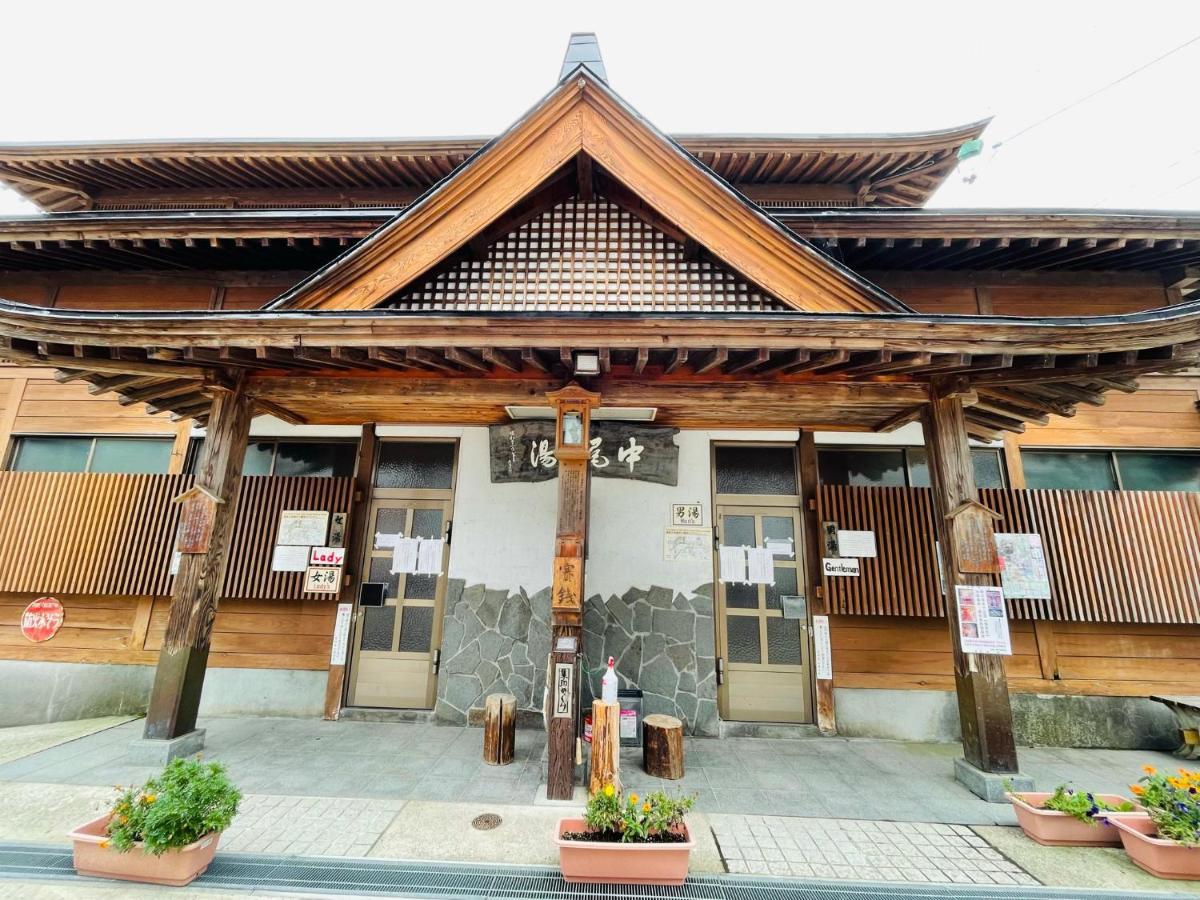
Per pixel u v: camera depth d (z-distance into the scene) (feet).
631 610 17.15
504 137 12.64
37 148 20.45
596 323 11.02
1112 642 16.72
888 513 17.22
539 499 17.85
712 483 18.07
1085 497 16.99
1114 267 17.98
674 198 12.80
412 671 17.25
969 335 10.76
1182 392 18.15
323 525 17.71
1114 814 9.79
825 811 11.20
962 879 8.81
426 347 11.32
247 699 17.13
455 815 10.58
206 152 20.74
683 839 8.74
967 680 12.46
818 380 13.21
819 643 16.74
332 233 16.85
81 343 11.32
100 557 18.13
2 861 8.71
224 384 13.37
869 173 21.13
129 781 11.61
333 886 8.28
